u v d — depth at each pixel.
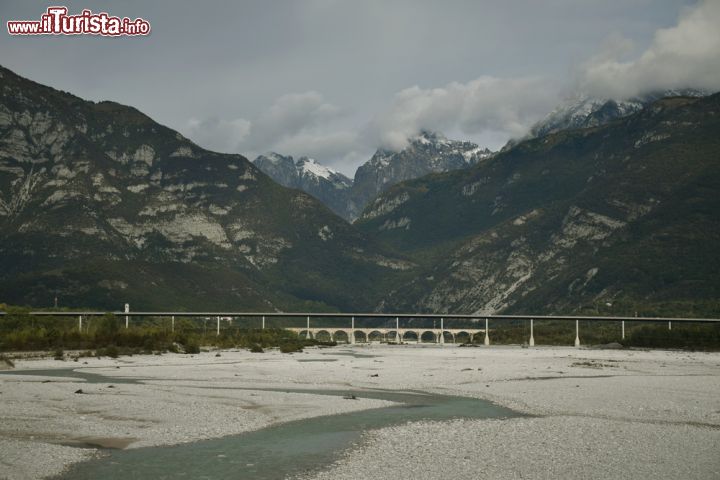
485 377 66.25
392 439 32.28
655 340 175.62
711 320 196.12
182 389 52.72
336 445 31.12
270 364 86.31
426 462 27.64
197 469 26.77
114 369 75.50
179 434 33.50
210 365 83.56
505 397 49.03
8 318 163.38
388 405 44.75
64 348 114.56
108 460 28.09
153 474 26.02
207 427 35.41
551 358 108.88
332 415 40.16
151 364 85.06
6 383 54.78
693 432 33.91
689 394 50.28
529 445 30.67
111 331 132.75
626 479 25.23
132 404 42.84
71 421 36.47
